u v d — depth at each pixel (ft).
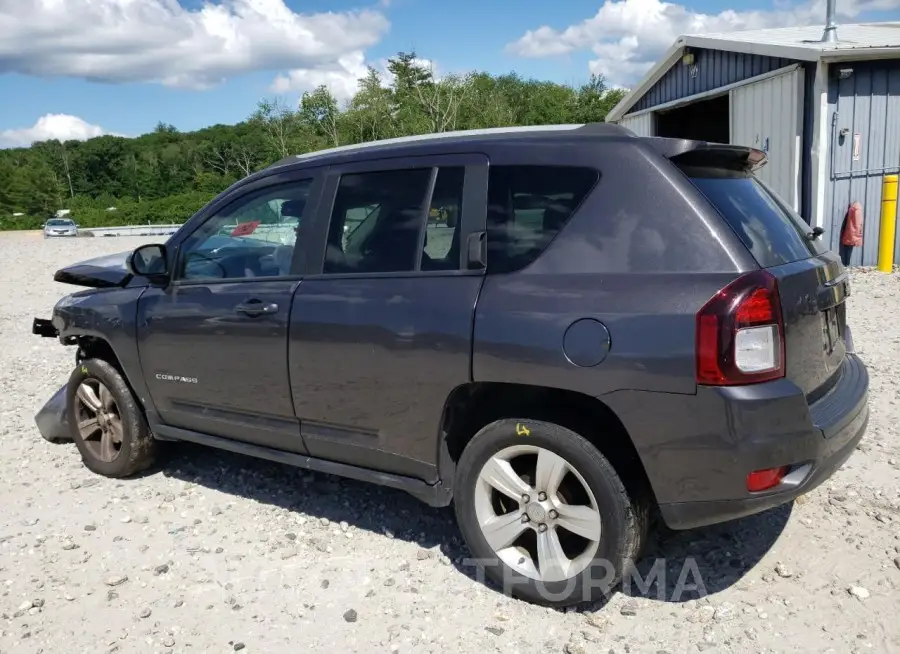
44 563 12.50
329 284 12.10
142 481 15.96
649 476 9.55
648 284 9.46
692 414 9.12
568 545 10.87
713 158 10.72
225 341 13.28
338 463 12.55
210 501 14.79
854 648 9.49
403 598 11.09
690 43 47.21
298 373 12.34
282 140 188.34
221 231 13.88
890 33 44.93
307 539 13.01
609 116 60.03
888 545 11.77
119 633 10.51
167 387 14.57
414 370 11.02
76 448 18.21
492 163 11.03
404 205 11.73
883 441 15.80
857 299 31.78
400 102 178.40
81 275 16.17
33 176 308.60
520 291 10.23
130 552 12.80
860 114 38.52
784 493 9.18
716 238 9.39
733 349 8.93
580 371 9.62
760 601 10.57
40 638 10.46
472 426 11.51
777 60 40.63
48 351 30.66
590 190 10.19
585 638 9.96
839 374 11.27
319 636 10.27
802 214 39.78
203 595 11.40
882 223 38.29
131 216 236.02
